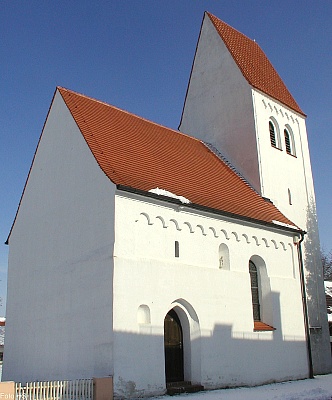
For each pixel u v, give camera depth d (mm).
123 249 19391
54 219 23656
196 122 35531
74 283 21031
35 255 24625
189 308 21344
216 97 34375
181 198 21938
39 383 16531
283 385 22953
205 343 21250
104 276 19281
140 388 18344
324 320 30562
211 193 25359
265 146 31297
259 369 23453
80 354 19656
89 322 19547
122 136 24969
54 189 24219
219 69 34594
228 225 24031
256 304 25547
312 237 32375
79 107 24938
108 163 21453
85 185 21781
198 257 22172
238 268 23984
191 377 20906
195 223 22422
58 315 21641
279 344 25094
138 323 19125
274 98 33281
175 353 21094
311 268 31328
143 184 21359
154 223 20750
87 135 22719
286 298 26344
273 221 26766
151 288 19875
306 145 35188
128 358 18328
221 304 22547
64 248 22328
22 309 24641
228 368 21938
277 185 31156
